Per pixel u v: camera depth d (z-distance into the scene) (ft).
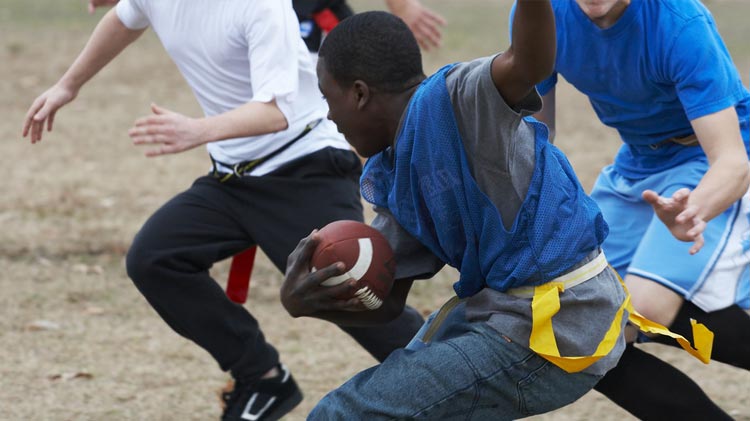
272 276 61.36
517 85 25.22
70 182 78.79
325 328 53.62
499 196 26.55
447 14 158.20
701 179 33.12
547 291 26.99
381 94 27.27
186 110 101.19
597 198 37.99
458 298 29.01
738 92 33.91
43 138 91.61
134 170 82.58
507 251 26.99
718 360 35.01
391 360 27.63
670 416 31.91
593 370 27.73
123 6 39.17
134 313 55.11
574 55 34.63
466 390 26.94
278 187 37.73
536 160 26.78
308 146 37.96
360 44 27.04
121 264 62.39
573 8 34.06
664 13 32.53
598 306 27.45
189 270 37.37
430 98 26.30
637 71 33.47
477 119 25.72
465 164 26.35
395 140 27.22
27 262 62.13
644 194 27.48
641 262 34.58
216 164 38.42
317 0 47.93
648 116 34.83
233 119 33.99
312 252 27.71
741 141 31.76
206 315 37.63
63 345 50.19
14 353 48.93
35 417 41.78
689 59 32.04
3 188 76.89
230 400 39.17
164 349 50.16
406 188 27.61
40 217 70.38
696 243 28.04
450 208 27.09
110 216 71.05
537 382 27.32
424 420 26.96
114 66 120.67
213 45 36.50
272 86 34.73
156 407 43.24
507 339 27.04
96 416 42.14
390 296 29.19
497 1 177.78
